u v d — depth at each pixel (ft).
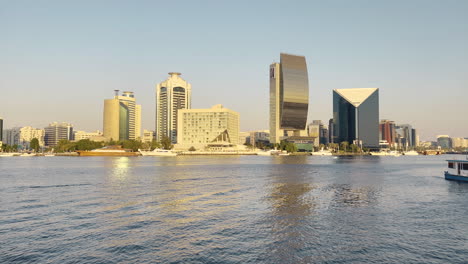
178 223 148.05
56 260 106.11
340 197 220.43
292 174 387.14
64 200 200.64
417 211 177.68
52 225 143.33
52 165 554.05
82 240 124.16
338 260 108.17
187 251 114.32
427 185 288.10
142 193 228.43
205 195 222.28
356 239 128.47
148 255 110.52
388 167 544.21
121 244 120.26
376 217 163.43
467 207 188.65
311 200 207.72
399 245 122.21
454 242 125.90
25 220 151.64
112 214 163.94
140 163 622.54
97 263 104.01
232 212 171.01
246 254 112.27
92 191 236.84
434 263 106.63
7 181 298.35
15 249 115.03
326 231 138.51
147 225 144.25
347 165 601.62
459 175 318.04
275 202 199.72
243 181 306.55
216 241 124.47
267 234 133.49
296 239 127.65
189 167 502.38
